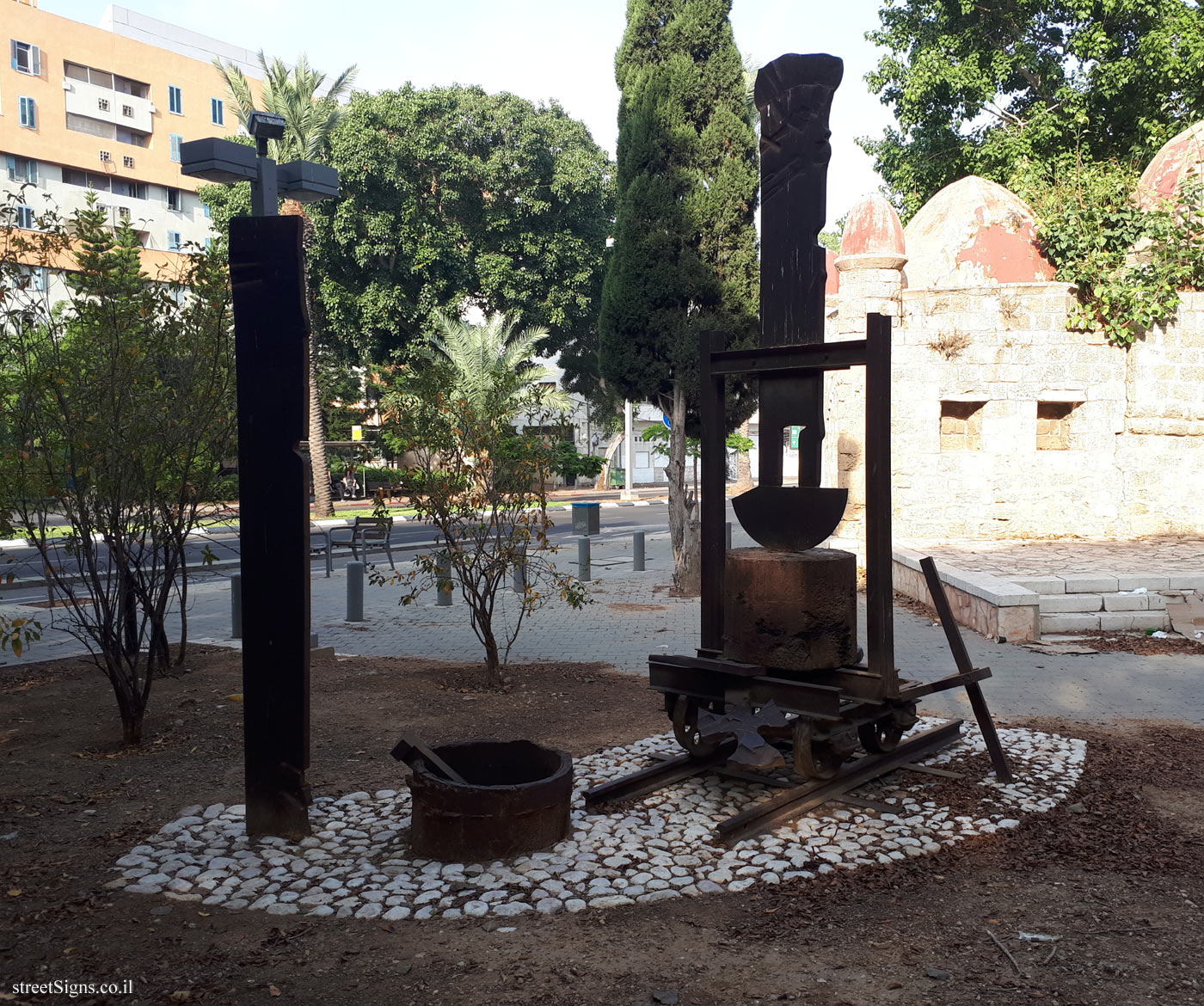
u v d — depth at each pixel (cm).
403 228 3222
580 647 1008
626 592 1425
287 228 462
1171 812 508
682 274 1327
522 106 3506
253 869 434
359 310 3262
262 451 469
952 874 429
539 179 3522
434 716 718
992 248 1462
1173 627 1010
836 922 384
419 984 338
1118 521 1445
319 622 1188
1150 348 1430
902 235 1425
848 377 1425
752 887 415
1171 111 2156
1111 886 416
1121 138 2303
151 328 682
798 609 507
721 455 575
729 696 534
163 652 846
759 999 326
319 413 2992
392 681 838
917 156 2384
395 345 3447
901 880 423
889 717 554
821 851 451
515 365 3203
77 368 635
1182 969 345
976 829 481
